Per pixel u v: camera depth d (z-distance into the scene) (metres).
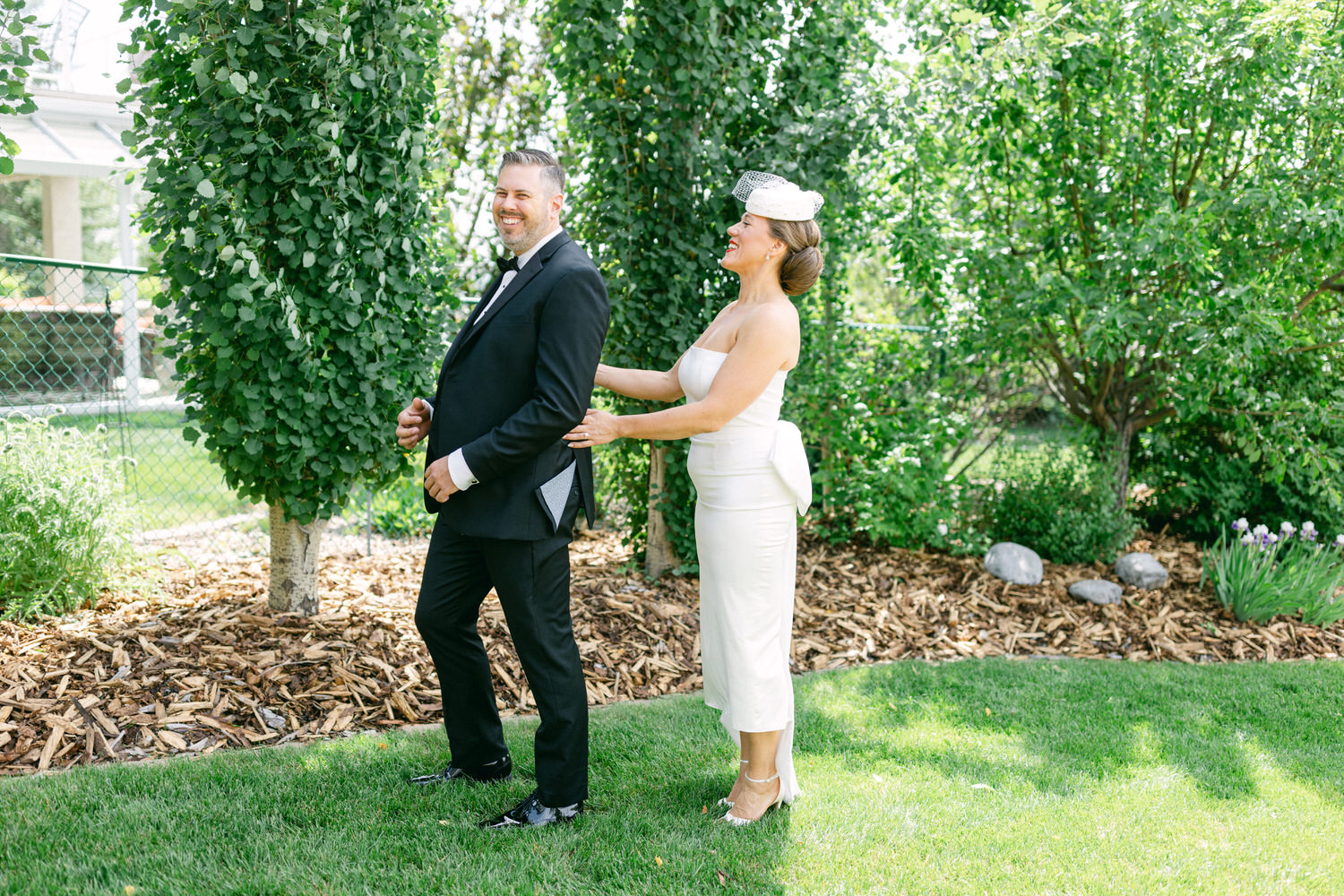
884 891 2.33
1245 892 2.38
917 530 5.60
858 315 7.73
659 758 3.12
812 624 4.71
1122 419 6.29
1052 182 5.68
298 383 3.61
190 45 3.45
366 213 3.60
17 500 3.87
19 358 7.50
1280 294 5.41
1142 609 5.05
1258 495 6.18
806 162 4.68
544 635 2.58
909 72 4.88
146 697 3.21
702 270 4.80
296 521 3.85
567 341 2.43
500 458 2.41
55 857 2.31
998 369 6.30
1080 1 5.00
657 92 4.48
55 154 9.42
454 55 7.48
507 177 2.52
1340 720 3.69
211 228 3.33
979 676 4.14
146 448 7.89
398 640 3.85
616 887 2.30
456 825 2.57
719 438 2.64
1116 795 2.96
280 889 2.21
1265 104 5.34
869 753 3.26
